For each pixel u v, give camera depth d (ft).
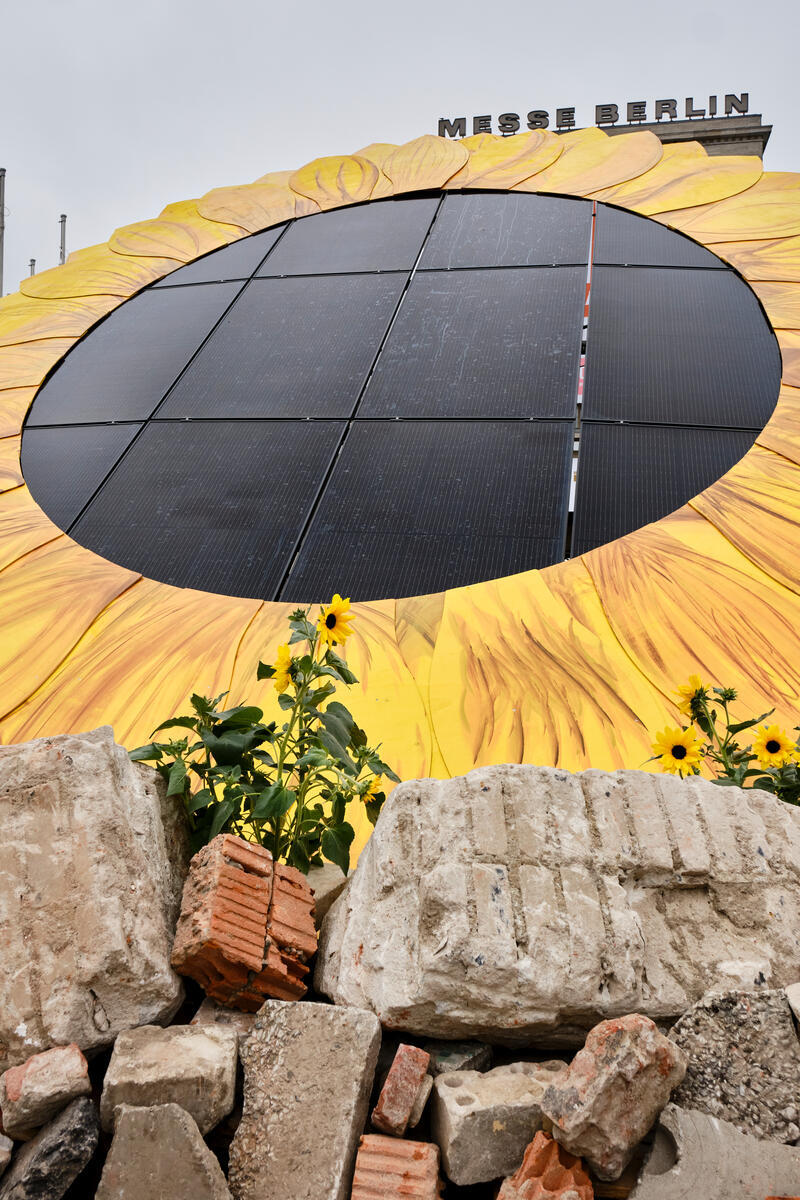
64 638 27.58
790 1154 8.54
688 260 42.34
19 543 31.60
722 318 38.22
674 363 35.63
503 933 9.85
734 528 28.32
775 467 30.30
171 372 39.52
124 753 11.76
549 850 10.44
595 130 54.49
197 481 33.45
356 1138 9.03
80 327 44.80
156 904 10.58
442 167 52.70
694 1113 8.86
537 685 24.36
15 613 28.63
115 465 34.96
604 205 47.88
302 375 37.86
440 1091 9.34
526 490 30.76
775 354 35.91
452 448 32.86
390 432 33.99
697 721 17.65
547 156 52.26
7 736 24.64
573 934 9.92
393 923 10.50
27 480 35.24
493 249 44.80
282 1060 9.35
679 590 26.61
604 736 22.89
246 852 11.51
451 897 10.07
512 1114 8.96
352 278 44.14
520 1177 8.54
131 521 32.27
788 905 10.57
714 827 10.90
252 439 34.83
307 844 13.21
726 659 24.62
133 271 48.80
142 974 9.92
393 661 25.50
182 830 12.44
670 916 10.55
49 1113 9.04
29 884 10.07
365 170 53.93
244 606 28.14
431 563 28.76
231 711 13.14
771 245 41.98
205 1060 9.21
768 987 10.07
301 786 13.25
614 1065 8.63
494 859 10.34
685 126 103.76
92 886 10.12
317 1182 8.57
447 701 24.16
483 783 10.85
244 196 53.83
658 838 10.70
